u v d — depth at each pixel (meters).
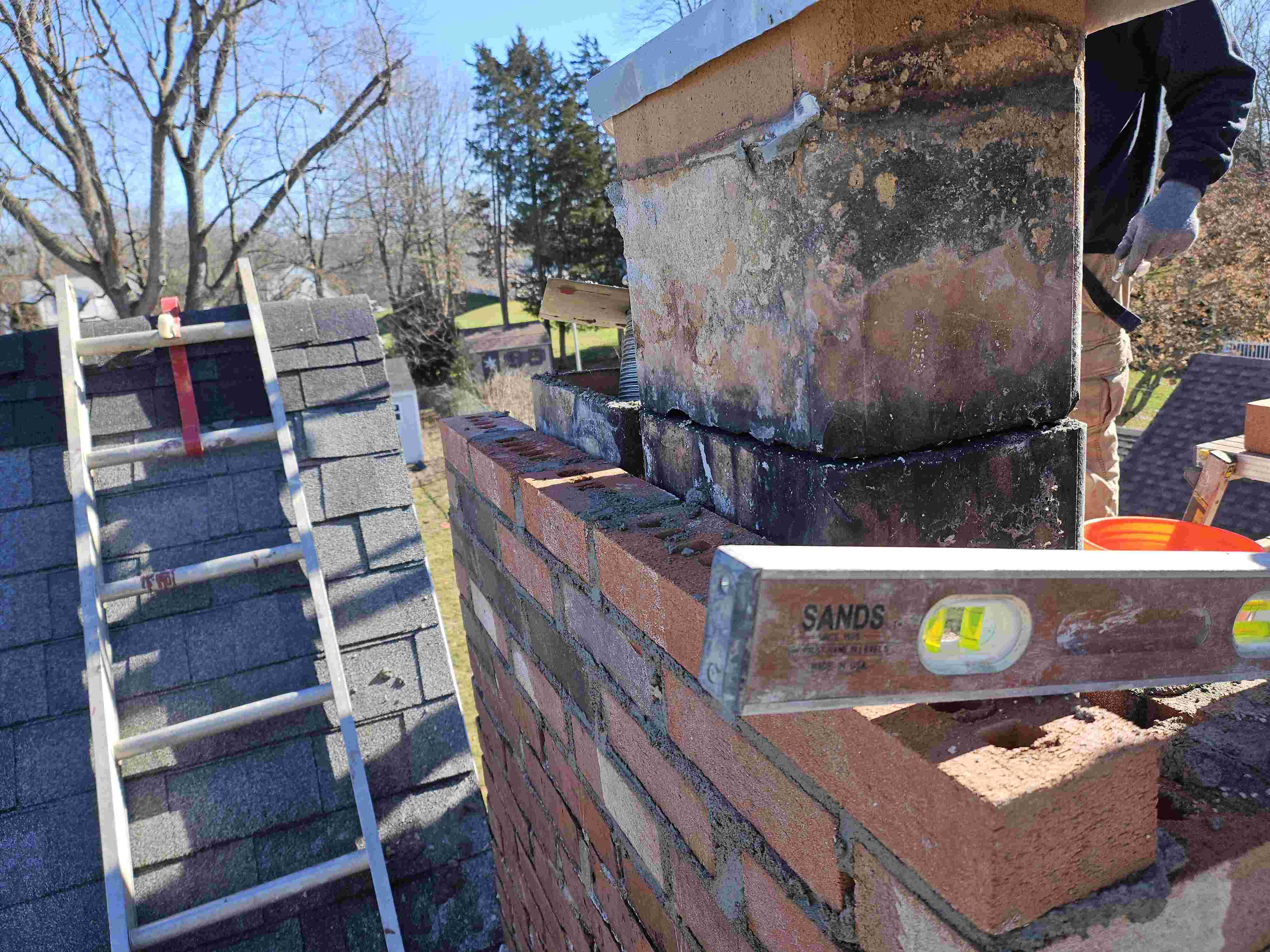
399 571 2.78
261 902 2.12
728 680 0.50
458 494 2.17
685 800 1.05
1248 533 6.68
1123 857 0.60
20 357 2.82
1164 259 1.36
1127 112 1.60
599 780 1.39
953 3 0.80
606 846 1.43
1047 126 0.87
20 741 2.30
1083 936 0.59
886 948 0.69
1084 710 0.64
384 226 24.42
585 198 30.30
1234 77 1.33
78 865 2.17
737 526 1.08
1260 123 12.53
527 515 1.49
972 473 0.90
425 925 2.31
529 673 1.71
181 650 2.50
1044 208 0.89
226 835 2.28
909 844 0.63
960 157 0.84
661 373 1.27
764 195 0.91
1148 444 8.84
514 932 2.47
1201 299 14.42
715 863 1.00
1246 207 13.05
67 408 2.59
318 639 2.60
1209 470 2.69
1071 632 0.60
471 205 28.97
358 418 3.00
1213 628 0.67
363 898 2.28
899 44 0.79
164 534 2.66
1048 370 0.94
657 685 1.07
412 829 2.42
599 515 1.20
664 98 1.07
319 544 2.77
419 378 26.05
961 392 0.90
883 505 0.87
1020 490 0.93
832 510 0.86
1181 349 15.01
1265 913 0.67
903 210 0.82
